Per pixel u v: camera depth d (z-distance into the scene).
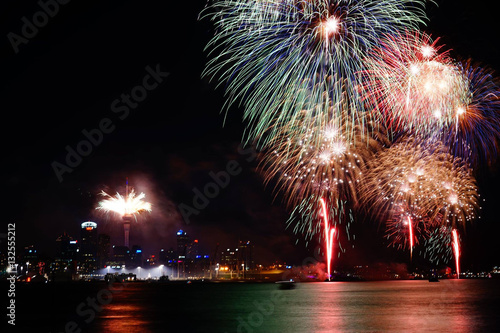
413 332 41.31
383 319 52.59
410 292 116.81
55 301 109.12
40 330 50.47
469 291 116.69
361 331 42.81
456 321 49.12
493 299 84.19
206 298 114.12
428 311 61.44
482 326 44.69
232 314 65.62
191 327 50.06
